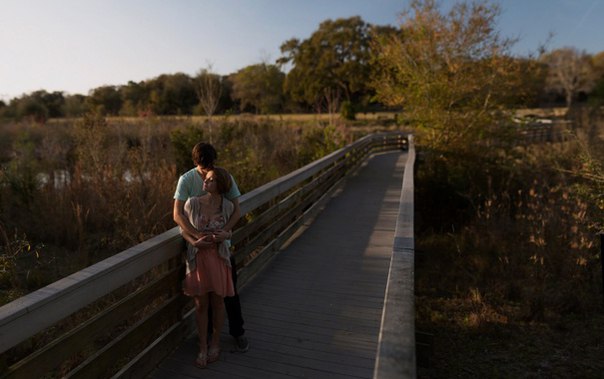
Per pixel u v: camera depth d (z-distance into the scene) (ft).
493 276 25.26
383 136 66.59
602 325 19.30
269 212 17.66
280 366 10.09
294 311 13.12
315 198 27.58
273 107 183.62
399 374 5.15
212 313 10.28
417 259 28.37
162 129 68.28
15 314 5.96
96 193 28.43
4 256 17.54
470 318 20.21
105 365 8.14
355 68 166.71
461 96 45.11
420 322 20.33
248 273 15.67
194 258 9.63
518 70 44.01
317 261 17.75
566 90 186.60
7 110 129.18
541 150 49.44
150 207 26.89
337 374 9.79
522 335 18.85
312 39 183.42
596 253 24.21
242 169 30.45
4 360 6.00
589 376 15.58
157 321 9.99
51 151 53.72
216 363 10.14
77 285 7.13
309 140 53.88
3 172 29.91
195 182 9.78
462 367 16.52
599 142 39.37
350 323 12.33
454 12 44.50
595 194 25.64
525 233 28.45
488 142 45.39
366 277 15.96
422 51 46.39
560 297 21.38
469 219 38.09
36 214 26.91
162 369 9.84
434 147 45.44
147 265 9.21
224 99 195.21
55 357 6.90
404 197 16.98
